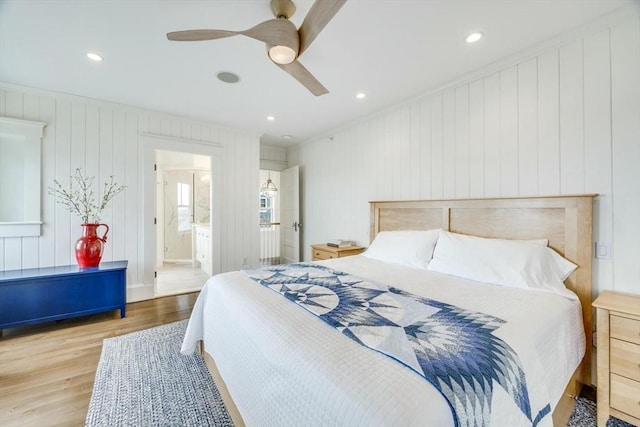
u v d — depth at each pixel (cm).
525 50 200
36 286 243
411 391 73
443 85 254
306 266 234
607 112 171
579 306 160
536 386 101
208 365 190
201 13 165
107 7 159
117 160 317
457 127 249
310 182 466
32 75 241
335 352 93
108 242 313
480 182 232
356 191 365
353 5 155
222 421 146
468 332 107
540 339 114
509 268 179
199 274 489
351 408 72
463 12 162
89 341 231
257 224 430
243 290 164
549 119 194
